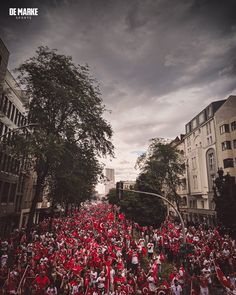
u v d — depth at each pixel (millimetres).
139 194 29344
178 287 10430
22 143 18641
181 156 45625
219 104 39219
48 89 20375
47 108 21609
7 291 9797
